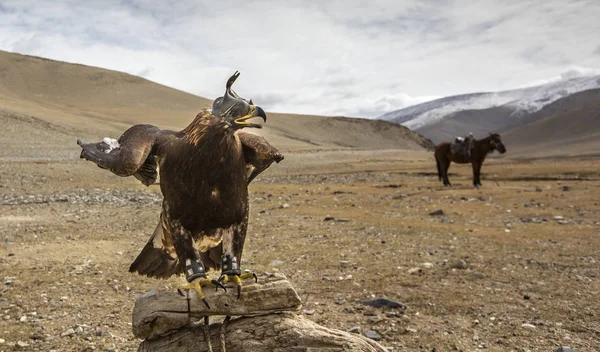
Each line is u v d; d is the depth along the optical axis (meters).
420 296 8.57
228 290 4.77
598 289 8.92
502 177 32.19
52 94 123.56
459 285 9.19
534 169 35.56
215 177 4.03
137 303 4.98
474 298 8.49
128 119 93.31
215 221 4.20
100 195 22.75
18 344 6.68
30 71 134.38
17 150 45.34
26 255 11.34
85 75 142.12
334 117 154.00
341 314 7.82
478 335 7.05
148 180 4.57
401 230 14.27
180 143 4.09
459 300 8.39
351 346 4.76
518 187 25.08
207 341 4.80
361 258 11.10
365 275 9.81
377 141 142.88
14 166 32.94
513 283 9.31
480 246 12.26
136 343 6.83
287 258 11.16
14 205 19.41
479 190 23.78
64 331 7.16
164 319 4.82
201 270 4.32
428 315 7.81
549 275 9.80
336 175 36.78
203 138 3.98
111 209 18.77
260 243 12.70
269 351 4.79
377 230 14.28
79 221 15.92
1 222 15.51
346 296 8.64
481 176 33.28
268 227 14.86
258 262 10.87
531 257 11.14
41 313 7.85
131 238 13.40
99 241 12.96
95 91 133.12
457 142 26.22
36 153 44.06
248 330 4.88
